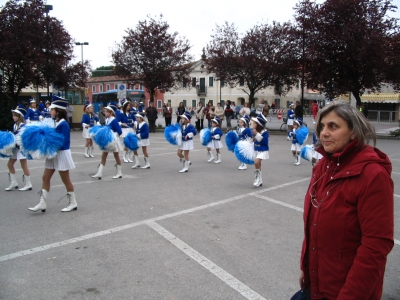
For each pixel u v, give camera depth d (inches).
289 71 979.9
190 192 314.7
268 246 193.8
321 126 90.7
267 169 428.5
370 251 75.7
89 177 380.8
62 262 174.9
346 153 84.3
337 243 82.4
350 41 751.1
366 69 777.6
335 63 810.2
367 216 77.3
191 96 2388.0
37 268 168.7
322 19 794.8
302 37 858.8
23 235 210.7
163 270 165.9
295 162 461.7
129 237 207.2
